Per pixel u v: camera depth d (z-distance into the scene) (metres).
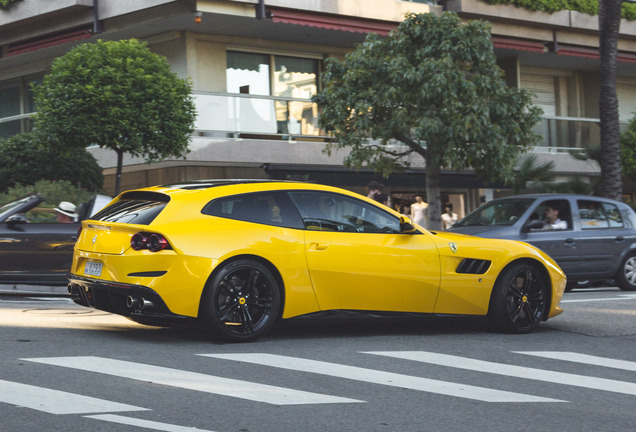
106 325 8.45
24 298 11.57
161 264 7.11
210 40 20.61
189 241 7.19
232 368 6.28
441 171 22.23
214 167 20.42
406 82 16.20
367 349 7.36
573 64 27.62
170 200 7.42
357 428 4.76
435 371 6.48
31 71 23.78
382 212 8.26
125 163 19.47
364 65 16.70
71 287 7.91
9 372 5.85
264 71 21.78
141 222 7.32
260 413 4.99
